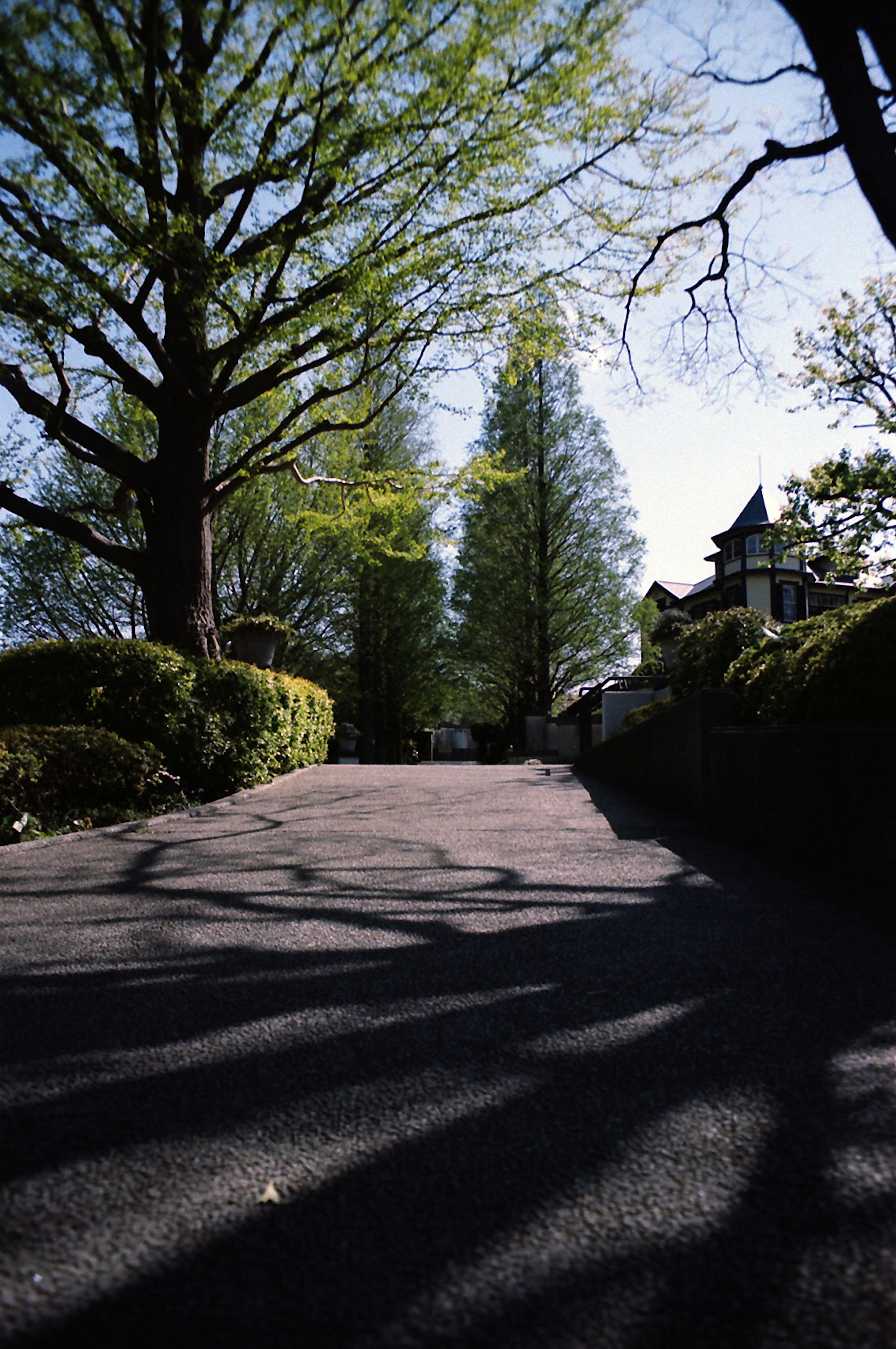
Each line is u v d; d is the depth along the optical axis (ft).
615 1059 6.89
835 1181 5.01
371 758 95.20
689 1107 6.01
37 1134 5.67
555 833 20.02
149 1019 7.89
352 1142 5.54
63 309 30.63
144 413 52.21
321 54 27.45
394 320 34.91
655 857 16.63
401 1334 3.78
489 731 123.03
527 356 37.35
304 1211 4.75
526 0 25.84
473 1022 7.77
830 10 15.58
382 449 91.56
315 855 17.15
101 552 35.94
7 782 20.07
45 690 26.76
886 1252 4.33
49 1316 3.89
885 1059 6.81
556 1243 4.44
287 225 32.35
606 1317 3.88
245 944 10.52
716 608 127.54
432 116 29.60
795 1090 6.26
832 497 42.86
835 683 15.98
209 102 29.14
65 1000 8.42
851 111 16.05
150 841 19.29
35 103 24.91
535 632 95.55
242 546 76.48
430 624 96.63
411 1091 6.32
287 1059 6.94
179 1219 4.67
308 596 83.15
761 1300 3.99
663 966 9.49
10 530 42.14
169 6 25.34
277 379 36.37
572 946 10.36
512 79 29.22
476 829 20.85
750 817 17.78
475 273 33.55
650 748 27.96
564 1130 5.68
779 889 13.61
